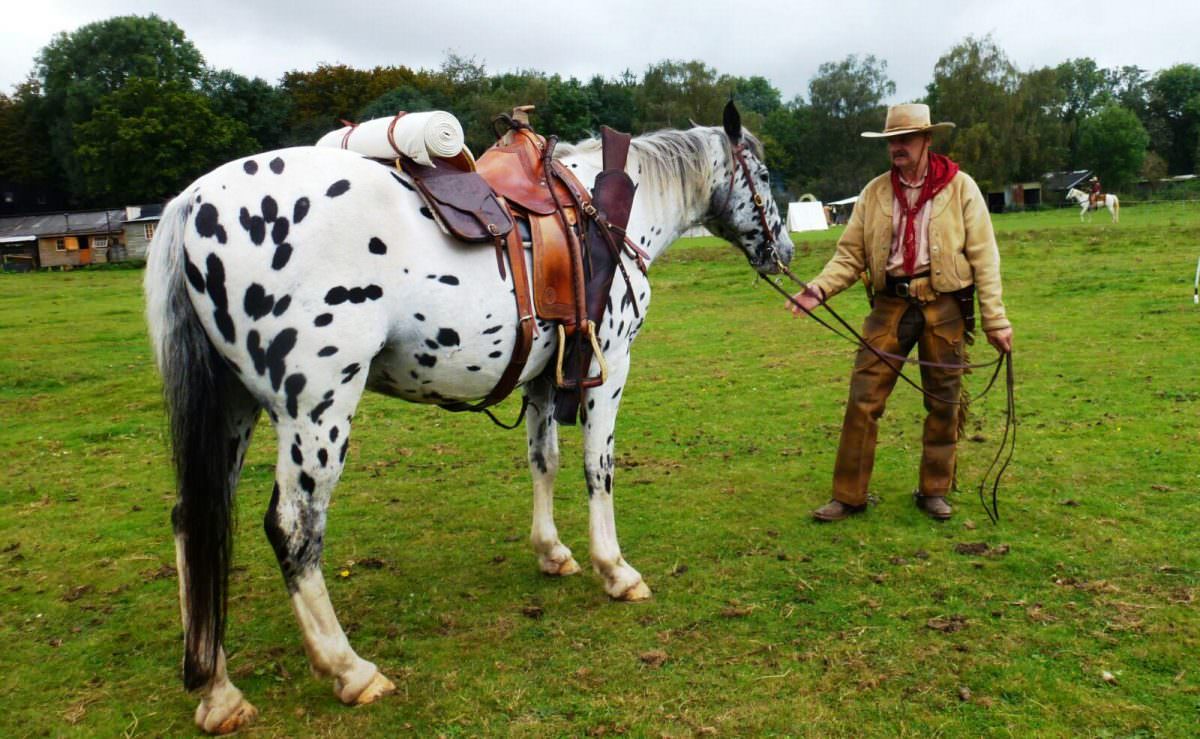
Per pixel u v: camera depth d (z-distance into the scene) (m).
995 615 3.32
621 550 4.17
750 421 6.71
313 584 2.81
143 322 15.48
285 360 2.66
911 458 5.53
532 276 3.12
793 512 4.62
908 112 4.06
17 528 4.77
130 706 2.93
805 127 64.25
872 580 3.71
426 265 2.84
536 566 4.05
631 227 3.82
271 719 2.81
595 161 3.72
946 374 4.38
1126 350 8.37
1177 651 2.99
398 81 57.47
